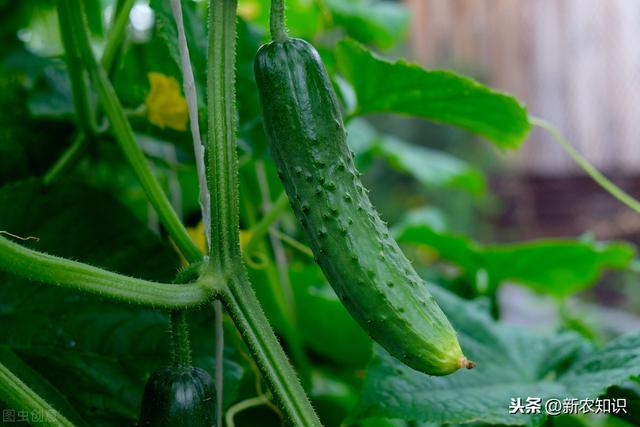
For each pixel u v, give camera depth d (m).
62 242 0.52
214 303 0.46
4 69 0.66
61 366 0.49
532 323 1.40
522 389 0.52
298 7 0.88
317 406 0.64
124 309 0.51
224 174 0.41
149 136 0.61
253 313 0.41
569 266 0.77
